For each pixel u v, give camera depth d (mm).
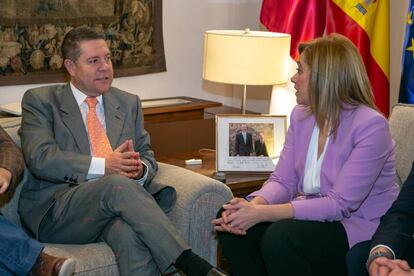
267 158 2830
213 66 3104
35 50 3195
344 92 2268
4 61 3115
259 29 4094
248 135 2848
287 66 3148
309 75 2295
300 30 3350
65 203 2387
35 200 2498
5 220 2162
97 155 2572
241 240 2320
